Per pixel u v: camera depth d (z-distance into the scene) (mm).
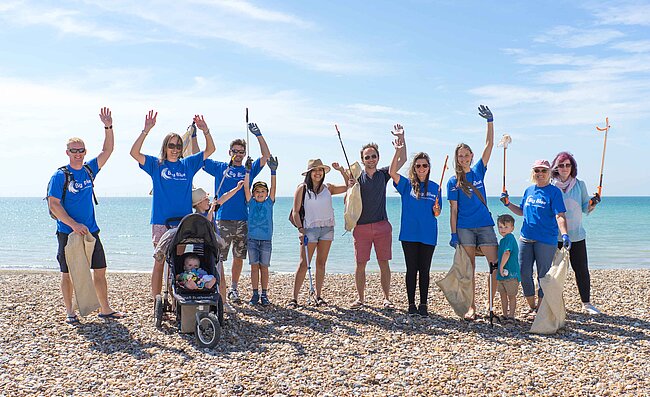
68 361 6645
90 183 8344
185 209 8766
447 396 5684
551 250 8516
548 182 8602
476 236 8805
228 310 9164
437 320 8922
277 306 9781
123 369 6375
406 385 5984
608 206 136375
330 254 27406
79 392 5684
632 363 6727
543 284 8211
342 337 7836
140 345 7312
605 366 6613
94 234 8469
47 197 8031
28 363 6559
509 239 8617
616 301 10539
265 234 9727
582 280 9469
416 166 8969
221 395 5633
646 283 12797
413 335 8008
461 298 8844
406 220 9148
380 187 9523
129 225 57875
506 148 8898
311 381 6047
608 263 23266
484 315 9117
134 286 12008
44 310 9133
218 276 8008
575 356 7023
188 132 10078
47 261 25312
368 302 10273
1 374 6160
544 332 8109
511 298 8742
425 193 8992
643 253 27469
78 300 8117
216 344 7207
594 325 8648
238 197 9609
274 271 20469
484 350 7285
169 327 8133
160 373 6246
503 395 5707
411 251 9141
